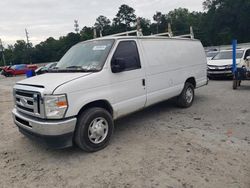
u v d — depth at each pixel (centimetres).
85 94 445
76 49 572
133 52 543
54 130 411
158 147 473
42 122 416
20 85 472
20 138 570
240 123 582
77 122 446
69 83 425
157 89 602
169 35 748
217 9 6569
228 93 936
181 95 718
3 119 761
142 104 565
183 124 597
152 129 574
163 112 707
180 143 486
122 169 402
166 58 633
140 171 392
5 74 3431
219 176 366
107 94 482
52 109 410
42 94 411
